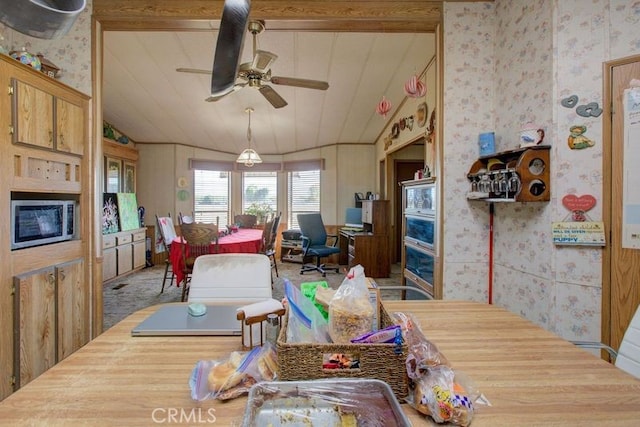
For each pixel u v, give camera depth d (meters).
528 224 2.01
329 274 5.29
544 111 1.87
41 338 1.85
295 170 6.59
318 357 0.75
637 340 1.06
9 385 1.66
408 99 3.92
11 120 1.66
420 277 2.93
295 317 0.83
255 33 2.40
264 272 1.61
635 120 1.68
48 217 1.95
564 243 1.80
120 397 0.75
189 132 5.46
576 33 1.79
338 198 6.07
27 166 1.78
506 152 1.97
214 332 1.10
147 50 3.07
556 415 0.69
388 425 0.65
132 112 4.61
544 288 1.88
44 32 0.74
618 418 0.68
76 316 2.15
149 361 0.92
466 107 2.34
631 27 1.69
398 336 0.77
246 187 6.86
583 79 1.78
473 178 2.27
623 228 1.71
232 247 3.71
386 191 5.25
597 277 1.77
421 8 2.33
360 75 3.50
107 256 4.54
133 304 3.75
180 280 3.63
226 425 0.67
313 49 3.03
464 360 0.93
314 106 4.38
